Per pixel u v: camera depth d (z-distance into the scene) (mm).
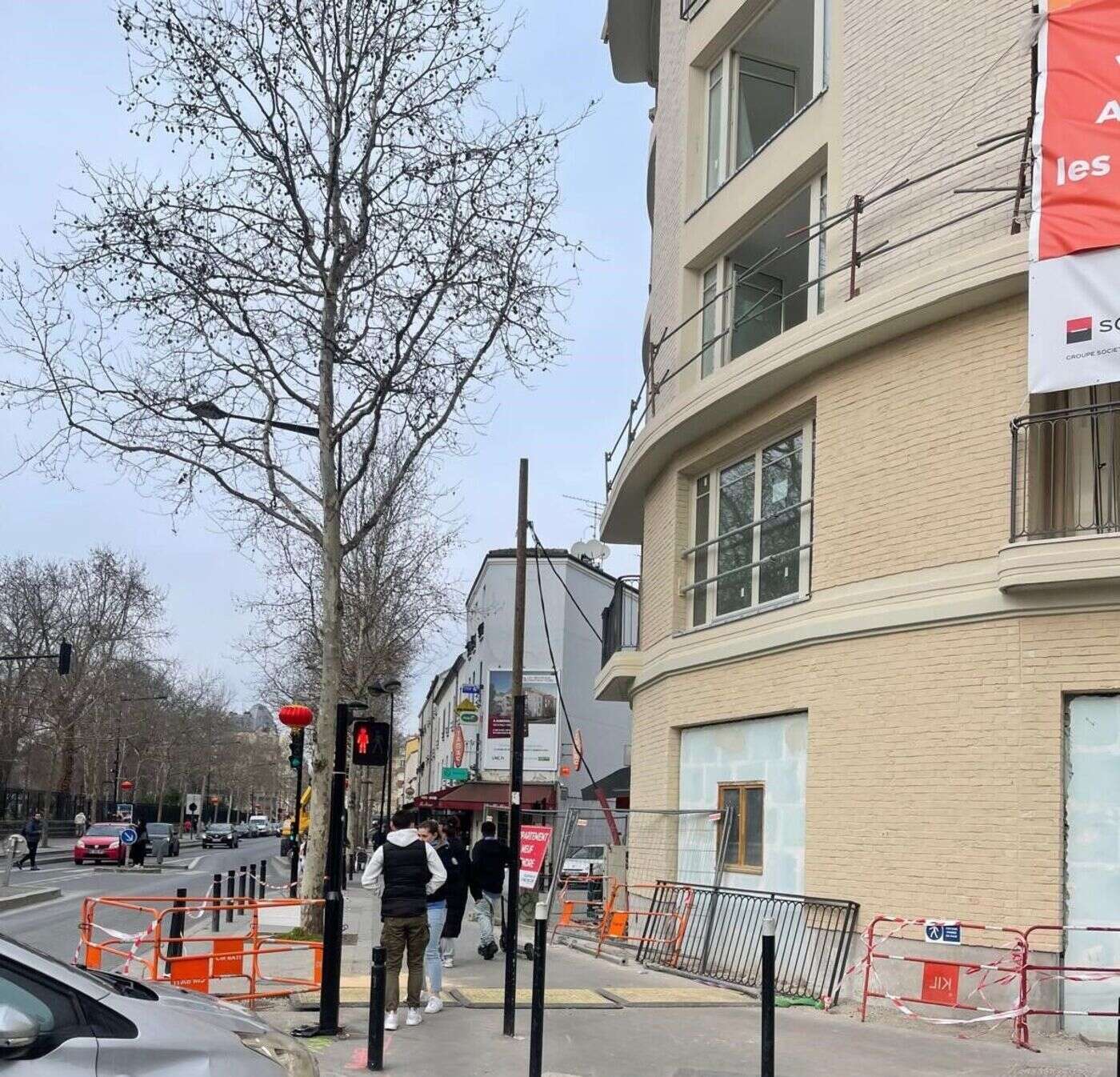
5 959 4633
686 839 17000
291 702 58031
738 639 15977
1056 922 11180
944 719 12414
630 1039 10305
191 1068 4727
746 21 18203
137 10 16703
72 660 67625
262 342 17703
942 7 13992
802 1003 12742
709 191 19234
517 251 18125
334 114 17688
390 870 10555
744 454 17297
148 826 53781
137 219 17172
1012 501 11891
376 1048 8773
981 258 12484
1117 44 11766
